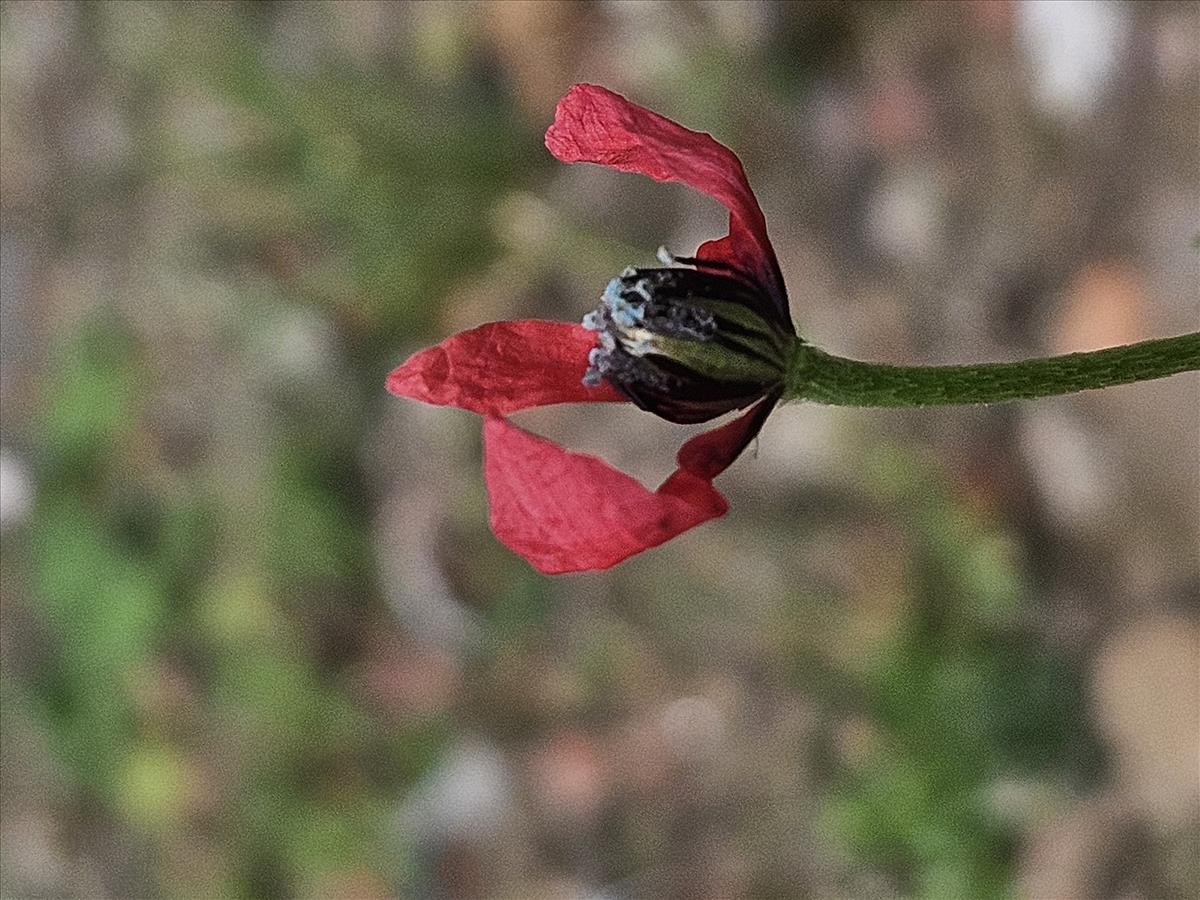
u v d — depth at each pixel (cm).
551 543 9
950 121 17
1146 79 15
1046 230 16
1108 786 16
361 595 24
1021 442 17
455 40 21
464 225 21
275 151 22
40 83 26
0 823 27
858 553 18
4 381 28
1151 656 15
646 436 20
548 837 22
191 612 24
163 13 23
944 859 17
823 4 18
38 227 27
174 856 25
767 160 19
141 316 25
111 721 25
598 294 20
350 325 23
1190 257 15
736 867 20
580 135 10
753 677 20
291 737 24
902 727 17
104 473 26
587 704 22
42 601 26
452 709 23
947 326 17
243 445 24
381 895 23
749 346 10
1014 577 17
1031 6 16
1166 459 15
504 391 10
